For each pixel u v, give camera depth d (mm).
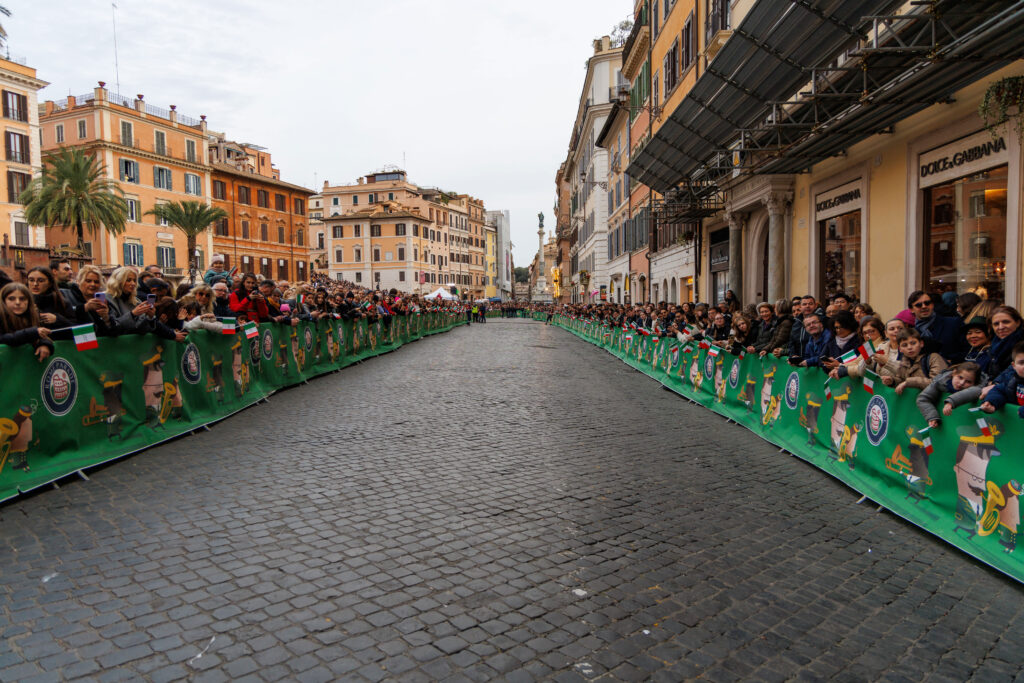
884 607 3494
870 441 5449
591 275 48750
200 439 7074
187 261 54594
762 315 8461
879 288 10570
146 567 3732
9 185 42219
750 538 4449
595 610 3367
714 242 19984
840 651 3045
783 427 7328
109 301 6348
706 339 10367
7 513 4574
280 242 65750
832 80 9664
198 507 4773
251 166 81875
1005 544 3914
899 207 9930
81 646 2895
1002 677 2865
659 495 5371
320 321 13461
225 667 2762
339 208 96688
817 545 4352
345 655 2881
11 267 27031
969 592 3693
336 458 6324
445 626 3162
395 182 94750
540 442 7285
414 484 5504
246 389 9383
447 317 39969
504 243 147250
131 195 50219
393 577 3693
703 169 16875
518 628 3164
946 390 4578
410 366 15797
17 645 2891
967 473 4266
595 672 2811
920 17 6863
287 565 3814
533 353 21000
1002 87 7336
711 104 12297
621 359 18812
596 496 5305
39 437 5184
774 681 2785
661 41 24469
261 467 5926
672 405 10344
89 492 5082
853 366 5652
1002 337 4762
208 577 3625
